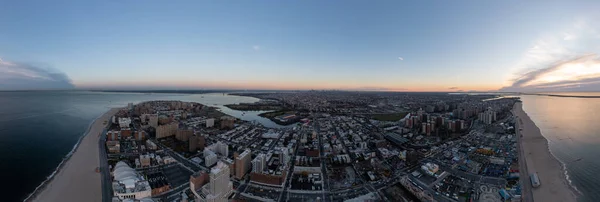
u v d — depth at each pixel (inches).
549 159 7121.1
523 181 5684.1
